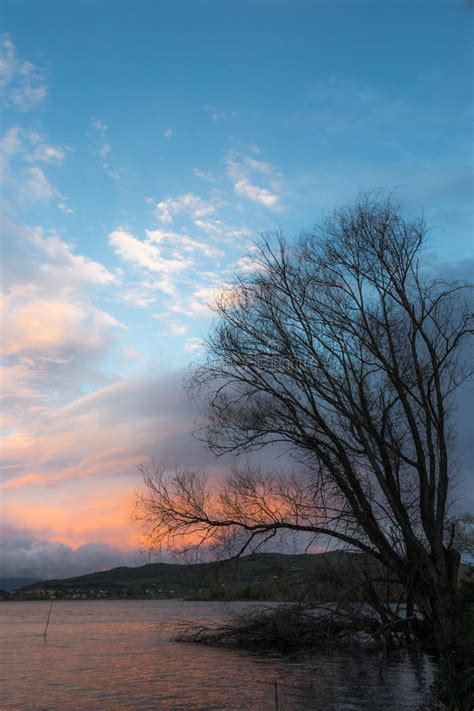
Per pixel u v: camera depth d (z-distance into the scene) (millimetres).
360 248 26219
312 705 20094
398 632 28953
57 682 27938
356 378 25922
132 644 46531
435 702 14461
